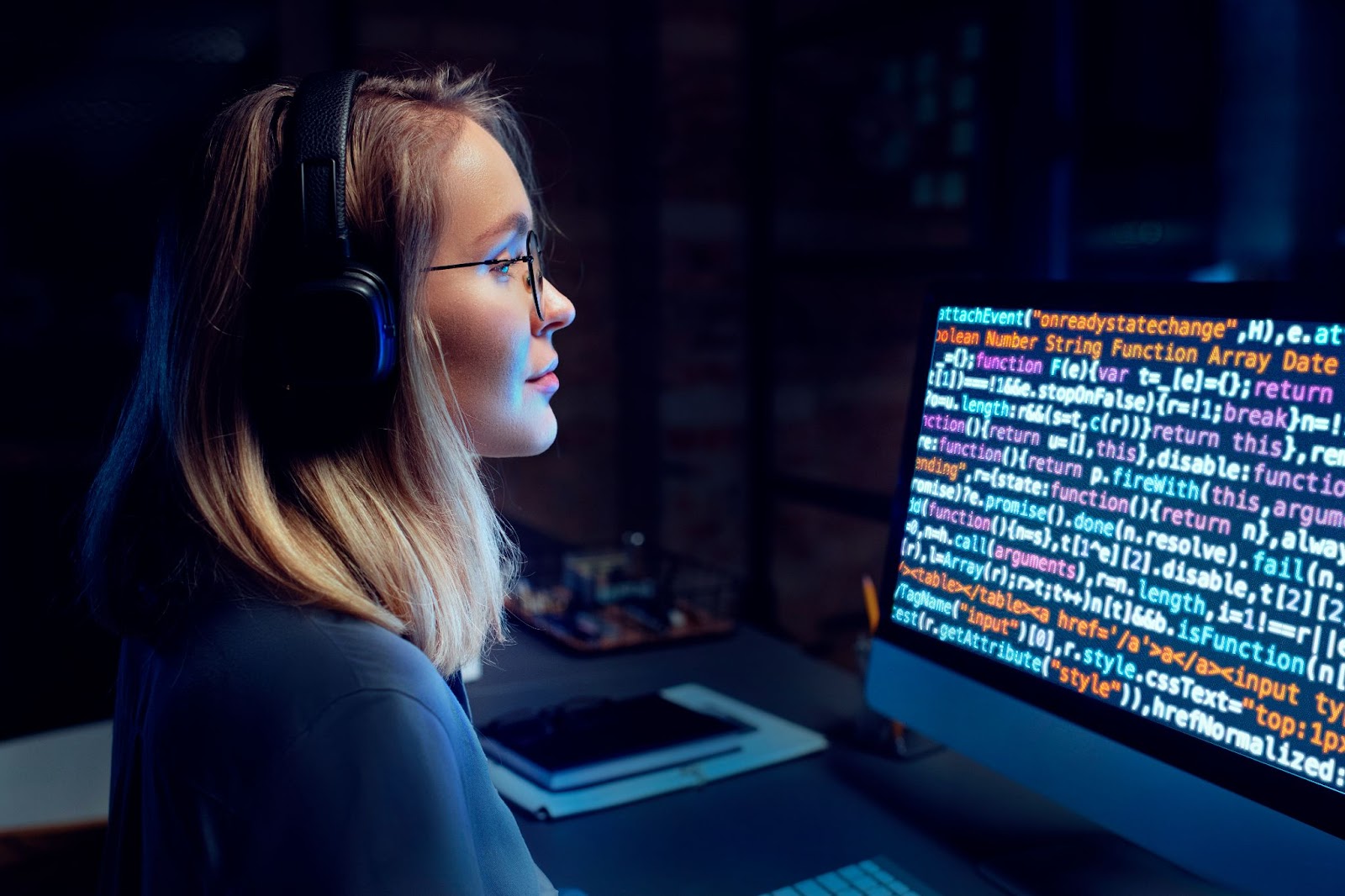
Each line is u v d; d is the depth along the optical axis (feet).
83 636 8.19
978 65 9.55
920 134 10.37
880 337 10.77
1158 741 2.79
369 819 1.75
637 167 9.87
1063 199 7.38
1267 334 2.64
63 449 8.38
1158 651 2.83
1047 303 3.24
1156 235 8.37
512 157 2.87
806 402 10.51
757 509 10.34
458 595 2.24
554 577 6.18
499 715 4.27
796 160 10.05
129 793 2.19
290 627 1.91
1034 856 3.14
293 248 2.07
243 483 2.03
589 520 10.46
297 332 2.02
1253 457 2.65
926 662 3.53
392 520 2.12
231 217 2.11
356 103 2.19
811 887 2.97
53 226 8.27
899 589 3.68
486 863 2.07
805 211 10.19
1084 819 3.42
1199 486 2.77
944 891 2.97
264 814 1.76
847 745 4.03
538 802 3.45
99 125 8.30
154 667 2.11
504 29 9.52
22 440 8.25
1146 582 2.88
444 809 1.83
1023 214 7.38
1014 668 3.23
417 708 1.86
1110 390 3.03
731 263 10.00
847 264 8.91
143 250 8.55
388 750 1.79
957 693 3.41
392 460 2.16
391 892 1.74
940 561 3.53
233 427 2.07
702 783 3.66
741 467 10.36
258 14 8.63
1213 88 7.98
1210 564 2.72
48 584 8.25
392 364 2.10
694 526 10.21
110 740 5.02
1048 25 7.18
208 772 1.82
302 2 8.75
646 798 3.56
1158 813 2.78
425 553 2.14
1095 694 2.98
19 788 4.58
